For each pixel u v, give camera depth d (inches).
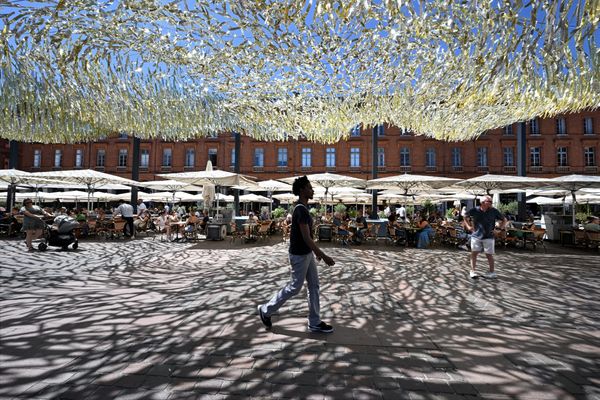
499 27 86.7
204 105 182.5
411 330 142.4
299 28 109.1
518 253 400.8
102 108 159.3
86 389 91.6
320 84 161.0
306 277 139.3
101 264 293.6
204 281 231.3
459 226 484.7
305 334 134.9
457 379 101.0
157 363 107.6
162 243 470.6
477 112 161.3
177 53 136.3
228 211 614.9
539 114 140.3
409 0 89.9
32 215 363.6
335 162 1298.0
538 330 144.8
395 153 1279.5
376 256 365.7
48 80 135.0
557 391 95.2
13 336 128.3
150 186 615.8
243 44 124.9
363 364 109.6
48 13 107.1
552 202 706.2
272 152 1315.2
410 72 134.9
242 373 102.0
